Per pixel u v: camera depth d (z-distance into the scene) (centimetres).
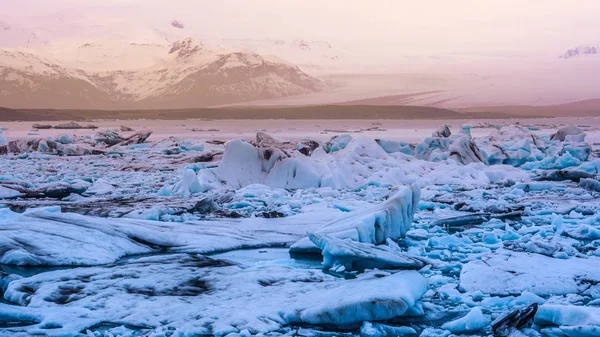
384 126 16950
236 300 812
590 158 3412
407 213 1255
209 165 2850
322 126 16862
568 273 938
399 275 882
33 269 1002
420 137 8244
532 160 3064
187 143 4484
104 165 3231
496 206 1617
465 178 2389
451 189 2112
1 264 1022
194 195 1928
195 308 783
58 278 906
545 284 897
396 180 2294
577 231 1251
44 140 4222
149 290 859
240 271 953
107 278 909
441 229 1356
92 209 1519
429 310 814
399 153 2825
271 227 1338
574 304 820
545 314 746
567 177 2328
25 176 2616
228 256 1113
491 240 1229
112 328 726
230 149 2211
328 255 1012
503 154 3042
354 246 1028
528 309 756
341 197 1916
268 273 940
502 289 891
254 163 2214
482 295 866
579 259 1024
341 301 757
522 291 883
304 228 1326
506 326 734
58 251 1050
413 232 1309
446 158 2895
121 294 834
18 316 763
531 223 1436
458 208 1664
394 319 782
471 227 1418
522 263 991
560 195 1941
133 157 3756
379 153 2642
